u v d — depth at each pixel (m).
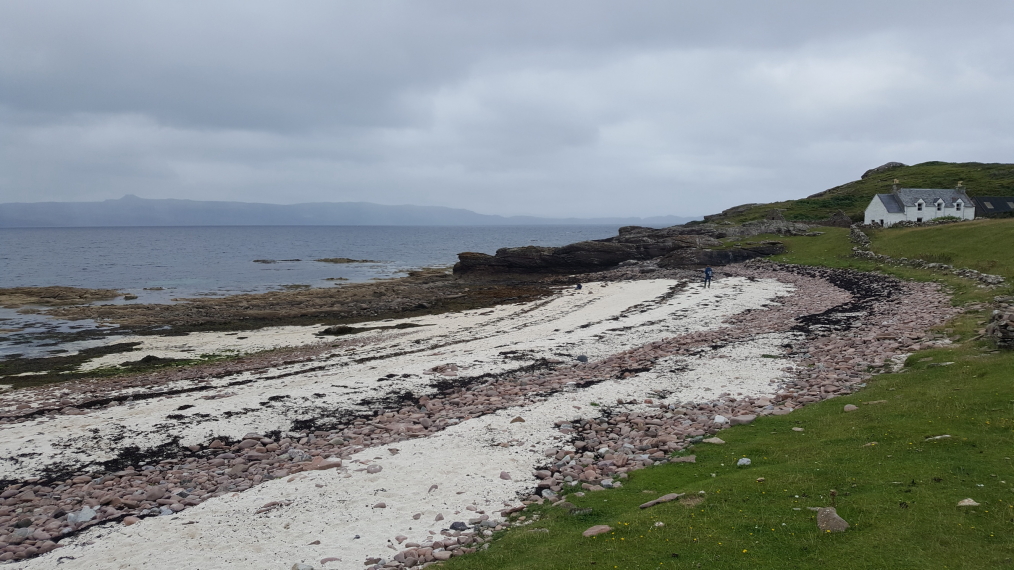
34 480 18.44
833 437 16.02
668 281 70.12
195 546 13.52
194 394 28.06
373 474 17.11
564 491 15.27
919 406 17.12
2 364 38.56
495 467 17.23
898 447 14.22
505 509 14.48
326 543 13.32
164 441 21.33
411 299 66.00
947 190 92.38
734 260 82.56
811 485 12.75
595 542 11.55
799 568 9.70
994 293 35.81
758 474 13.98
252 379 31.09
